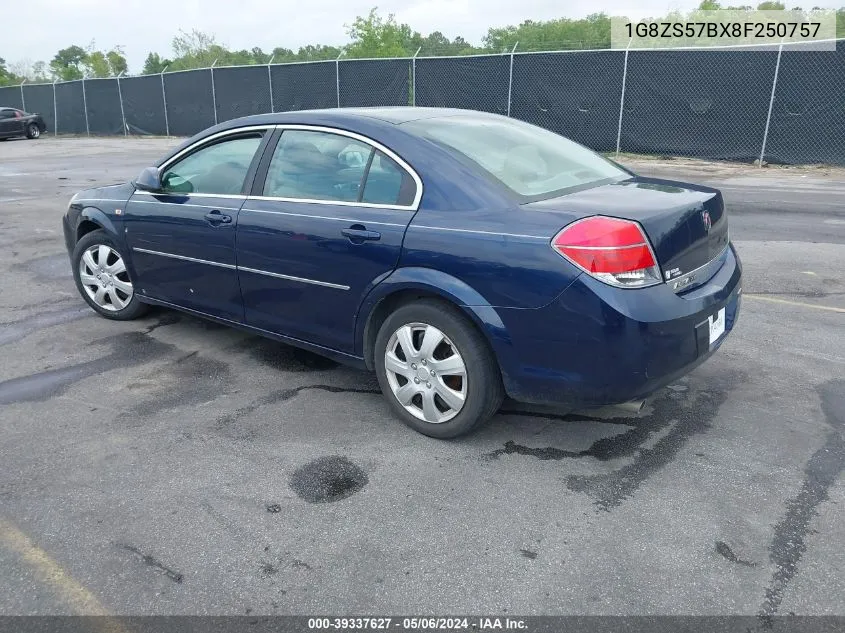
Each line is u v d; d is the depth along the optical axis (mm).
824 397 3861
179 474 3203
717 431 3518
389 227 3396
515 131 4043
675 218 3066
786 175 13000
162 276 4762
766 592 2412
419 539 2725
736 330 4910
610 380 2930
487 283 3078
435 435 3482
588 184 3596
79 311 5625
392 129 3607
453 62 17281
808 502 2914
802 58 13477
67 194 12383
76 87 28031
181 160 4602
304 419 3736
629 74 15117
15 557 2652
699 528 2758
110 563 2613
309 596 2432
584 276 2861
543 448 3398
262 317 4172
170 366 4484
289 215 3826
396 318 3467
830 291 5805
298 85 20375
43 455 3377
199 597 2436
